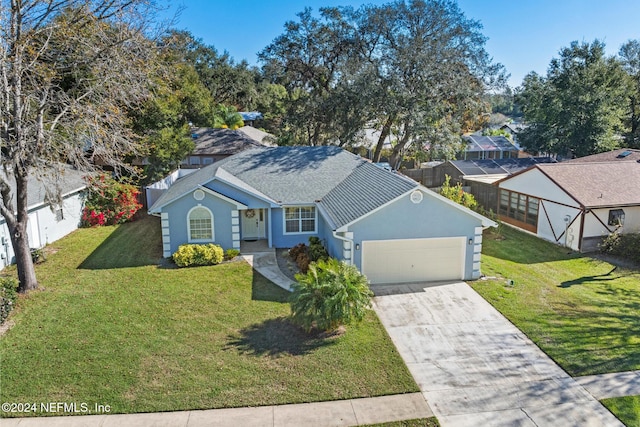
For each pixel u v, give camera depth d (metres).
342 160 25.25
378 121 39.09
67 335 12.68
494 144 48.62
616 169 24.89
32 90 14.84
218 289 16.20
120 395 10.06
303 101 38.75
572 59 42.16
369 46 37.00
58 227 22.98
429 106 34.47
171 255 19.83
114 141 16.27
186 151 33.72
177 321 13.64
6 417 9.34
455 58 34.38
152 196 28.80
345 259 16.66
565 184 22.84
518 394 10.27
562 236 22.94
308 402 9.95
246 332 13.01
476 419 9.44
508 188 27.45
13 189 20.14
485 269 18.84
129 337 12.62
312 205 21.17
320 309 12.44
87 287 16.20
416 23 34.62
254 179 22.64
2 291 13.89
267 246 21.58
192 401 9.90
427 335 13.02
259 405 9.82
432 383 10.70
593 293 16.34
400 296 15.88
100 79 16.08
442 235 16.98
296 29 38.31
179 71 32.56
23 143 13.96
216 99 70.31
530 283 17.28
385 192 17.53
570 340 12.70
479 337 12.91
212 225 19.88
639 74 45.88
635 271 18.97
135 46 16.50
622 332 13.17
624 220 22.30
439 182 36.50
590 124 41.31
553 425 9.24
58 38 15.48
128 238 23.11
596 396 10.17
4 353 11.69
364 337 12.80
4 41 13.73
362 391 10.34
